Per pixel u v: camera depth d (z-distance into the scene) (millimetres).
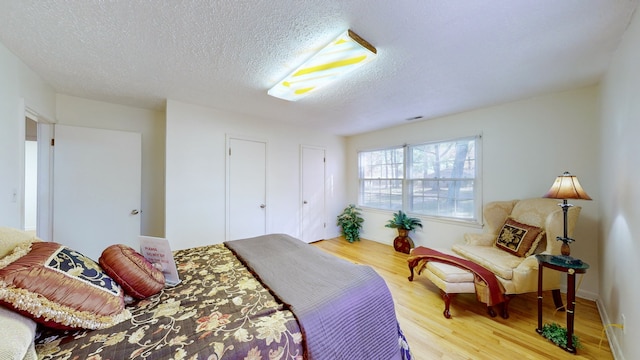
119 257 1105
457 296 2344
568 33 1472
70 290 830
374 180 4496
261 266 1524
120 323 908
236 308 1043
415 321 1915
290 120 3703
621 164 1552
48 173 2455
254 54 1735
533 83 2238
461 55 1736
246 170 3412
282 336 896
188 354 756
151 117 3121
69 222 2518
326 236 4562
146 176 3092
